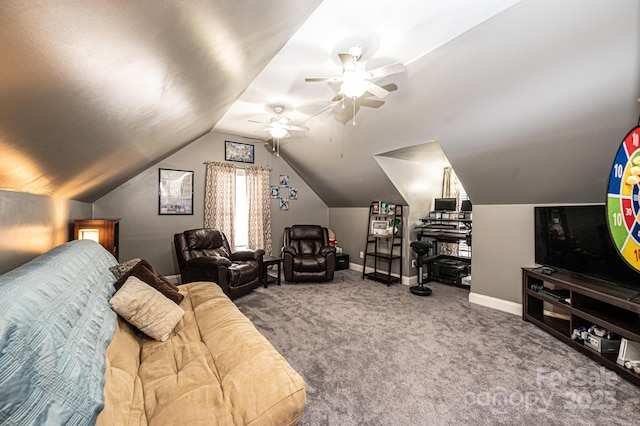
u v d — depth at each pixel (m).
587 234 2.60
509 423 1.63
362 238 5.76
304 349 2.46
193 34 1.13
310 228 5.45
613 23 1.71
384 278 4.89
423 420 1.65
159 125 2.12
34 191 1.76
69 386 0.83
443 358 2.32
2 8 0.50
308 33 2.12
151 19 0.84
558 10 1.77
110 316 1.54
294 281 4.70
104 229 2.90
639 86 1.92
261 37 1.67
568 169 2.73
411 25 2.04
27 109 0.85
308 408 1.73
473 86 2.53
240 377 1.26
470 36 2.14
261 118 4.13
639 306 2.00
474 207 3.81
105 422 0.92
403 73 2.71
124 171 3.09
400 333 2.79
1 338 0.70
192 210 4.74
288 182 5.98
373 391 1.90
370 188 5.10
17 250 1.61
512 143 2.84
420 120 3.23
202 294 2.51
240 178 5.27
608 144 2.35
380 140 3.95
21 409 0.69
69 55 0.75
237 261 4.26
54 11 0.57
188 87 1.73
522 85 2.32
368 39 2.19
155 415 1.07
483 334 2.78
